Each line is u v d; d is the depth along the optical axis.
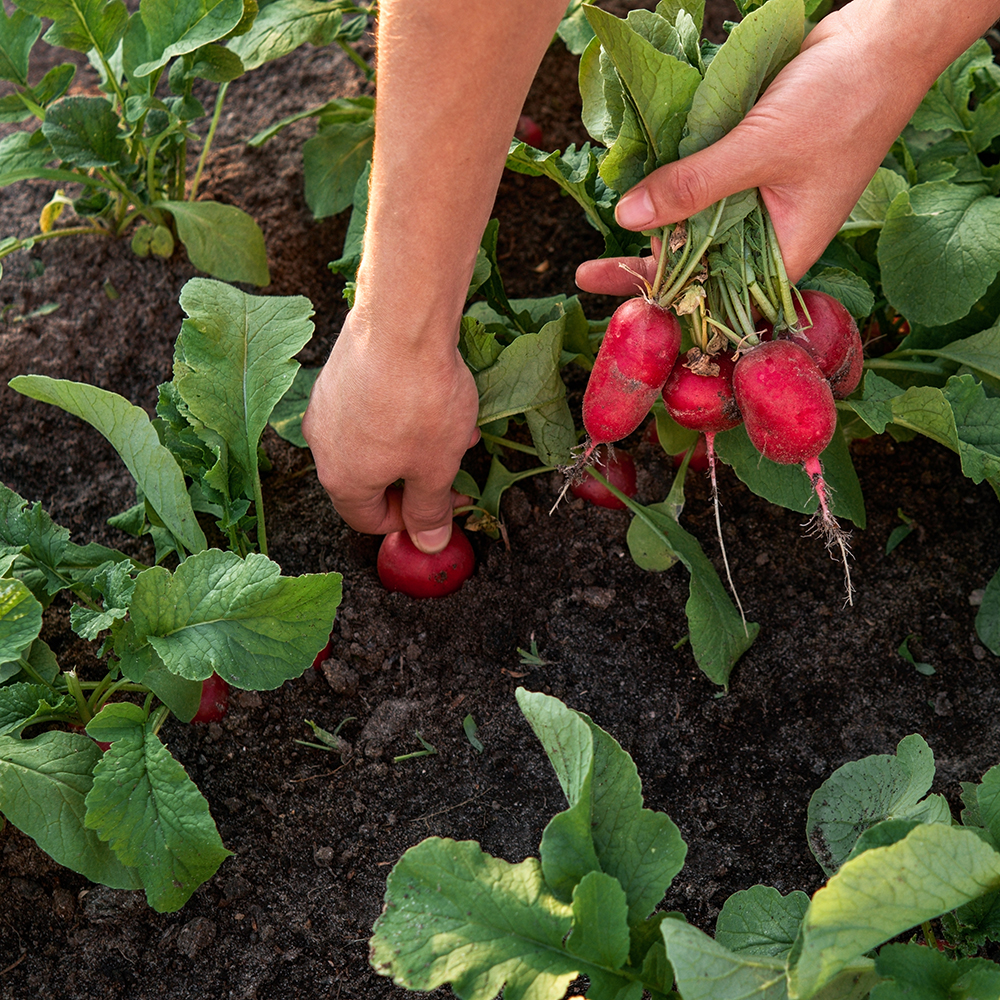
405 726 0.85
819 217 0.73
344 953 0.79
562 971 0.64
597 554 0.90
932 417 0.80
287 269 1.02
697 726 0.85
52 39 0.91
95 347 0.99
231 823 0.82
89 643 0.87
